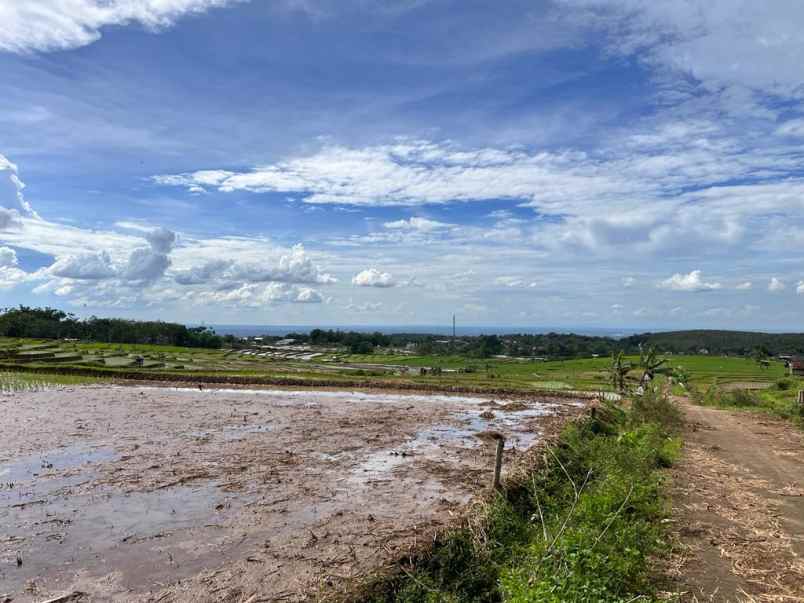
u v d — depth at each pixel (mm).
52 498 12180
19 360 46812
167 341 96812
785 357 92812
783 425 26797
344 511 11516
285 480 13875
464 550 9250
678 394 48625
